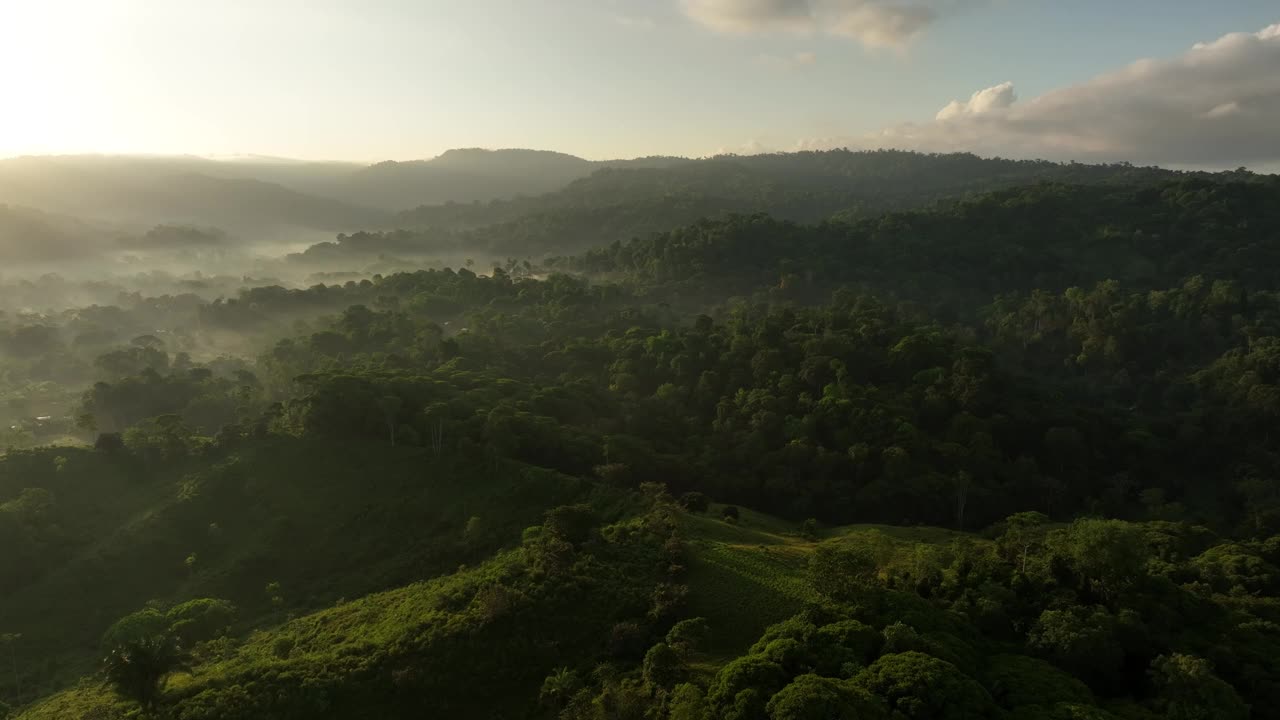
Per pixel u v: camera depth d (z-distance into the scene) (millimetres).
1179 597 58469
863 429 124750
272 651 63719
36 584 84625
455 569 77875
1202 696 47250
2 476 99875
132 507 98812
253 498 95875
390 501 91250
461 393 116500
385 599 70250
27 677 72062
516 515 84062
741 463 119688
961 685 43312
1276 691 49438
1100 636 51562
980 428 127188
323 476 97375
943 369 143250
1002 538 70375
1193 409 160250
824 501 112625
